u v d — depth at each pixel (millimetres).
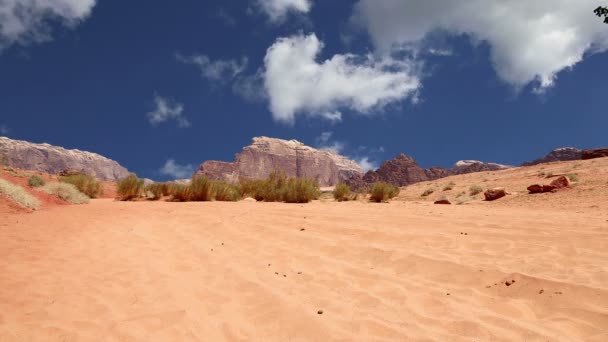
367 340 3193
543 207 14609
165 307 3938
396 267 5609
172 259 5984
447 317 3699
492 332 3348
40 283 4695
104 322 3564
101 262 5742
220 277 5035
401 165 157500
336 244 6887
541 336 3277
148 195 19297
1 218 9438
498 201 19625
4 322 3555
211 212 11281
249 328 3498
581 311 3768
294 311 3820
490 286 4637
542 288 4344
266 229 8414
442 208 13656
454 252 6148
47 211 11430
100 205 14391
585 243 6207
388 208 13320
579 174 28469
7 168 20516
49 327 3438
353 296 4336
